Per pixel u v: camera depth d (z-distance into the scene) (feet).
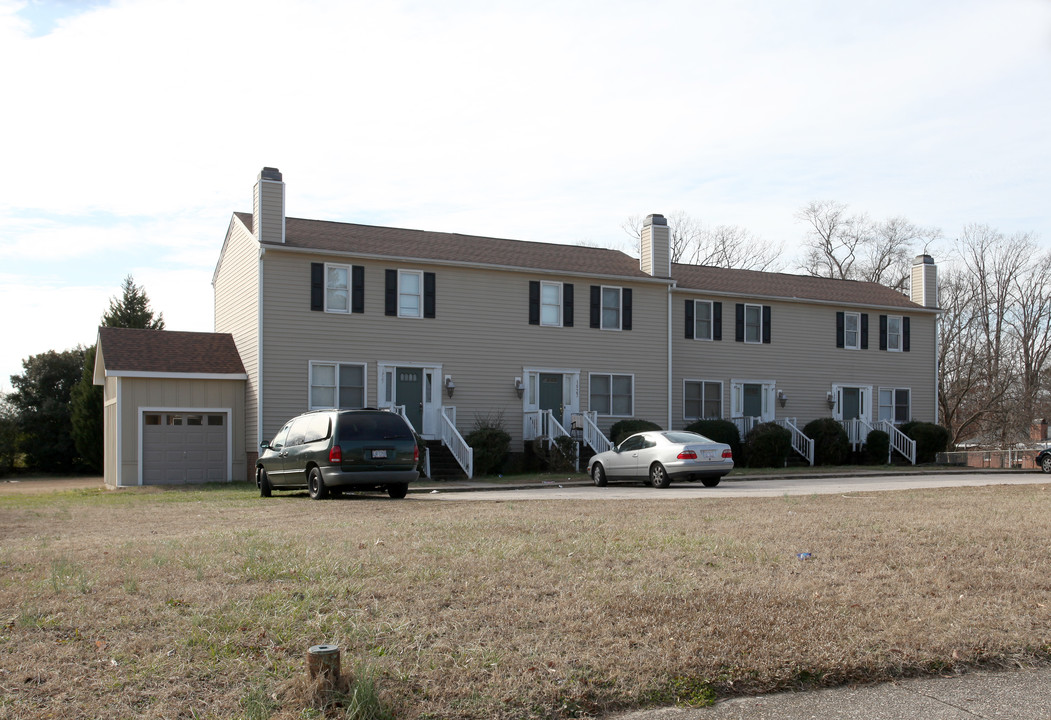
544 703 16.19
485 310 92.07
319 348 83.97
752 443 99.40
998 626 21.18
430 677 16.92
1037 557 28.53
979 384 166.20
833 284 124.67
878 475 87.45
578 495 58.59
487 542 30.12
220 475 84.28
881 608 22.09
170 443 82.84
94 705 15.34
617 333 99.04
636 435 70.69
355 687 15.69
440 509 44.68
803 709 16.78
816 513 40.75
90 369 119.24
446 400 89.66
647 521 36.96
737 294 108.17
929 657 19.03
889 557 28.09
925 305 122.83
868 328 117.91
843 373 115.55
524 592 22.59
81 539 32.78
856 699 17.34
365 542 30.04
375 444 54.13
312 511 44.45
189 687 16.19
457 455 83.20
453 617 20.45
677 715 16.35
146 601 21.36
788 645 19.08
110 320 135.74
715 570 25.85
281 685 16.30
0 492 80.74
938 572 26.17
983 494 53.93
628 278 98.89
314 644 18.39
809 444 105.81
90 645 18.17
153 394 82.28
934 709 16.93
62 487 92.27
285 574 24.31
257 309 82.17
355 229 94.32
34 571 25.12
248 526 36.42
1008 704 17.25
